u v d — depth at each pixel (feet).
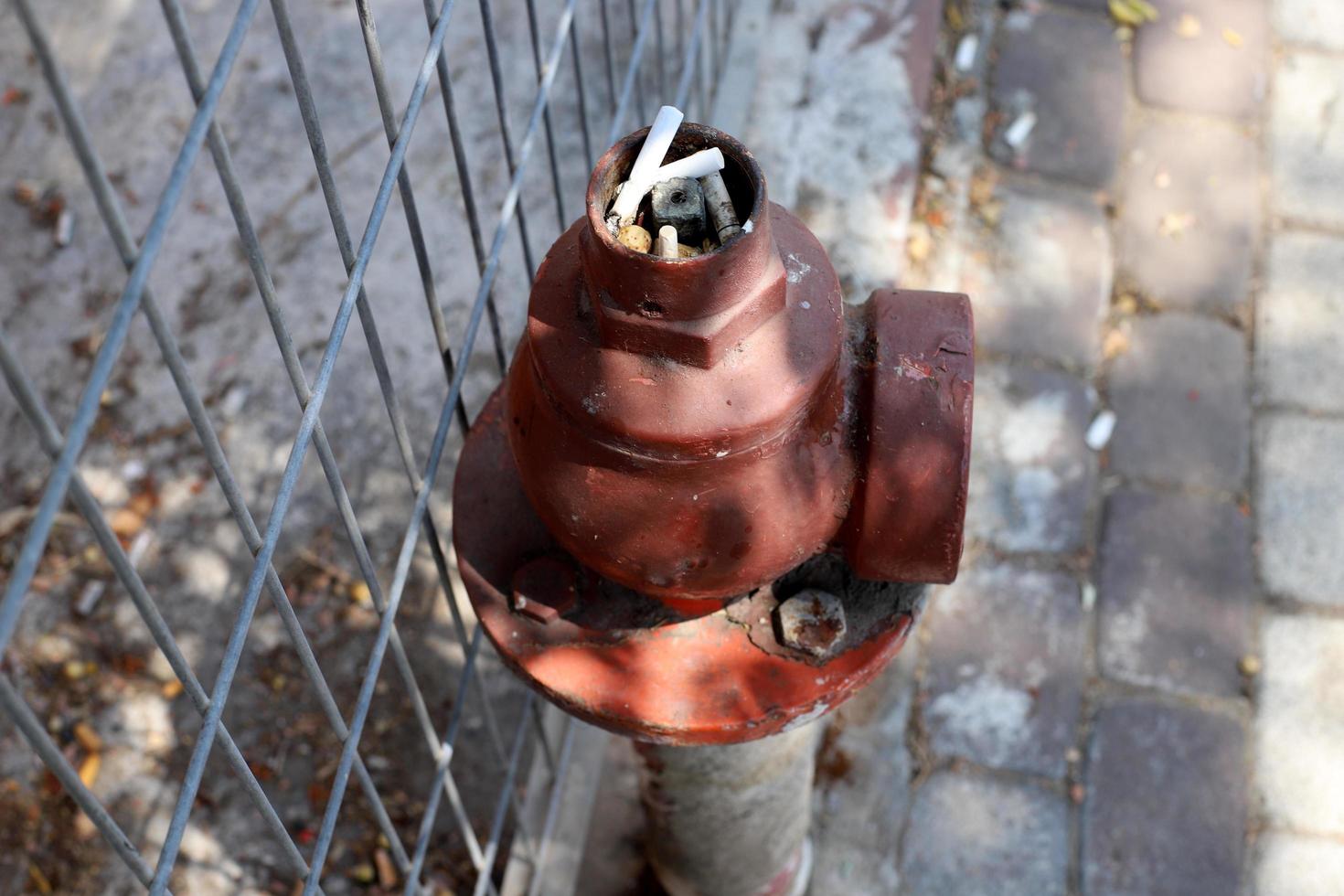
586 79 9.65
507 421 3.87
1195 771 7.77
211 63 10.16
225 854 7.51
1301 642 8.16
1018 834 7.57
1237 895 7.45
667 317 3.15
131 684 7.95
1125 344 9.17
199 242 9.35
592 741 7.22
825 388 3.46
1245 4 10.66
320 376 3.27
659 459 3.35
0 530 8.46
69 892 7.39
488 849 5.78
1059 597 8.26
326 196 3.25
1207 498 8.62
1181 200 9.75
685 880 6.61
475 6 10.04
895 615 4.12
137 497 8.46
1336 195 9.82
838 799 7.59
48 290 9.32
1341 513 8.57
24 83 10.20
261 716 7.81
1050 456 8.73
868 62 9.42
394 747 7.76
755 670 4.02
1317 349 9.19
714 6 8.59
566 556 4.22
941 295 3.92
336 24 10.19
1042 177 9.78
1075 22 10.46
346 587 8.14
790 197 8.86
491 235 9.20
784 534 3.61
